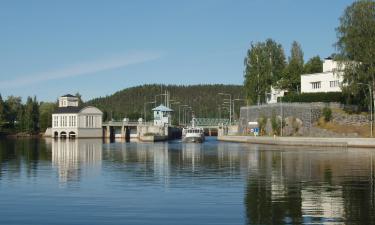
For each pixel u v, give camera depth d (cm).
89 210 3209
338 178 4650
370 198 3512
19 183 4516
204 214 3061
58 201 3531
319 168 5625
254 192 3844
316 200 3450
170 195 3759
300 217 2933
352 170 5366
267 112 15800
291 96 15188
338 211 3081
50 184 4434
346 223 2780
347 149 10144
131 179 4784
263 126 15838
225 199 3547
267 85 17675
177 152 9731
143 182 4541
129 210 3200
